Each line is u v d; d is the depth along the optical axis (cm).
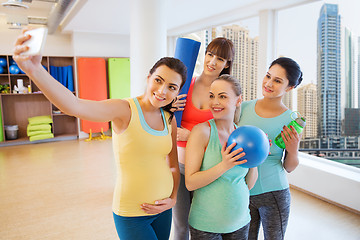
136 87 378
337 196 355
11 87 752
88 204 362
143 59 371
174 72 129
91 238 283
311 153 433
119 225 140
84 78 775
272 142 167
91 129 786
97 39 805
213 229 140
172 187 148
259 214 177
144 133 132
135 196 136
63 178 463
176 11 558
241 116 179
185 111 186
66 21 686
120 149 134
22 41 94
